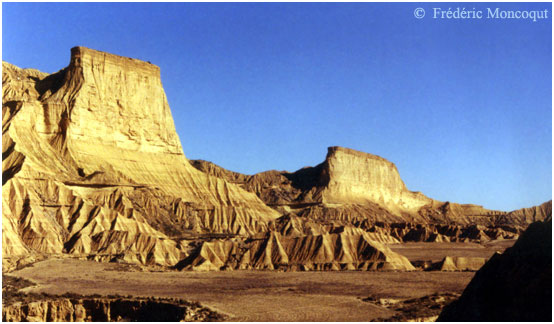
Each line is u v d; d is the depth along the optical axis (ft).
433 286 482.28
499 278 290.35
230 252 616.80
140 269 561.84
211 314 358.23
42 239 615.16
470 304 289.53
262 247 620.08
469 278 531.91
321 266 602.03
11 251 582.76
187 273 544.21
